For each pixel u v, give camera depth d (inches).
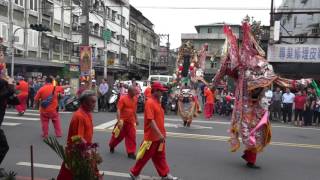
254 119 349.1
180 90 622.8
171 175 306.3
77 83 902.4
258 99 350.3
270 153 418.3
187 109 590.2
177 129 562.9
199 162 364.8
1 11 1184.2
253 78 345.4
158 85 287.9
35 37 1384.1
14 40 1144.2
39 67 1300.4
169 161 365.1
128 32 2551.7
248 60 349.4
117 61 2313.0
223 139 483.8
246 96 350.9
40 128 533.3
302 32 1100.5
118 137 382.9
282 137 530.0
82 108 223.8
